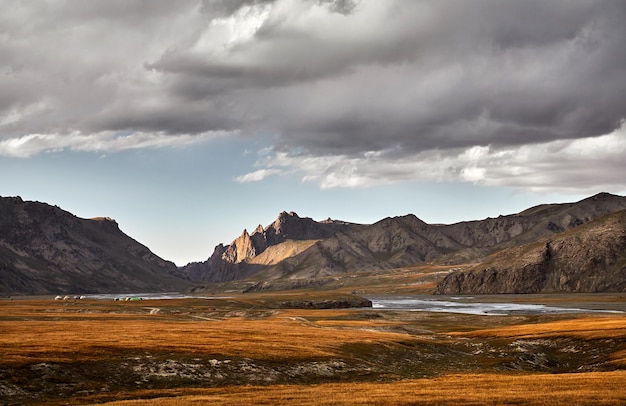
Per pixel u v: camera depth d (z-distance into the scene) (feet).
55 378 180.55
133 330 312.29
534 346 298.97
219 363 216.13
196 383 195.21
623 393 129.49
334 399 136.67
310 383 207.41
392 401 130.52
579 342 288.51
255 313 609.83
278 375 212.23
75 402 158.30
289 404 130.52
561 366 262.88
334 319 565.94
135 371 197.26
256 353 237.25
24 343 226.38
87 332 292.61
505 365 256.11
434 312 643.45
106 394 168.76
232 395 152.46
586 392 132.67
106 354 212.64
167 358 214.48
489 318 555.69
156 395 167.12
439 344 321.93
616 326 322.75
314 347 264.72
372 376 223.30
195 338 276.00
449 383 169.68
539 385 152.15
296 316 570.87
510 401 124.88
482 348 311.47
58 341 237.66
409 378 222.69
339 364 234.38
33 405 154.81
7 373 177.06
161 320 459.32
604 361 247.91
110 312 615.57
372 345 288.10
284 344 268.82
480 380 175.52
